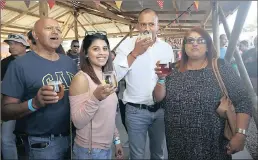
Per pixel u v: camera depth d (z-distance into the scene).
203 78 1.47
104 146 1.45
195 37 1.47
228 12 2.63
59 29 1.55
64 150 1.60
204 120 1.45
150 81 1.85
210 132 1.45
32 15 5.19
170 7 3.92
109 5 4.61
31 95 1.48
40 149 1.52
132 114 1.89
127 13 5.18
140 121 1.89
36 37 1.52
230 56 1.57
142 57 1.84
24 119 1.52
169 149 1.59
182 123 1.49
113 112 1.47
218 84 1.45
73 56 2.23
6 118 1.45
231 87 1.43
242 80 1.59
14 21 5.46
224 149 1.47
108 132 1.46
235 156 1.55
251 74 1.95
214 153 1.46
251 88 1.57
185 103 1.48
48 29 1.49
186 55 1.56
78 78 1.35
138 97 1.87
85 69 1.41
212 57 1.53
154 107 1.90
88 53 1.43
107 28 7.17
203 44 1.47
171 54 1.86
